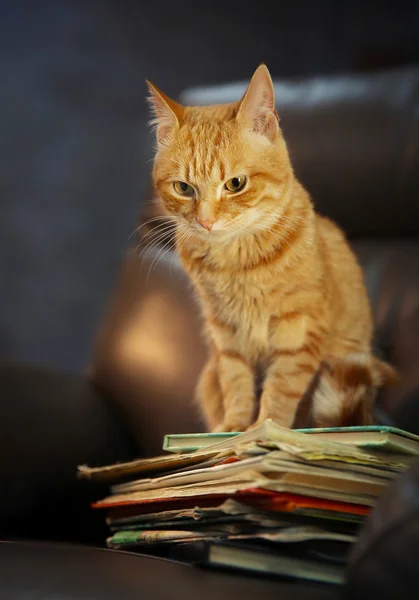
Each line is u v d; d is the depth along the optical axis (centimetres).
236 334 136
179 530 109
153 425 144
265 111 130
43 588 97
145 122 231
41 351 235
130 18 232
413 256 142
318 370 132
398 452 104
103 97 234
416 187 141
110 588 96
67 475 135
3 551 105
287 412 131
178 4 230
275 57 227
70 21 235
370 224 145
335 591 99
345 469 102
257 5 227
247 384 136
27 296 236
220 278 133
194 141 131
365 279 143
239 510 102
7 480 131
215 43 229
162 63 231
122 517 117
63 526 134
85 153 235
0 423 133
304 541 102
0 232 236
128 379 146
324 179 145
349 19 224
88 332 232
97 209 234
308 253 130
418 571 91
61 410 139
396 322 139
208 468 106
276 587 98
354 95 145
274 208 130
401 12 220
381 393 134
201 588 97
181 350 146
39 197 236
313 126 146
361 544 93
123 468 117
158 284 150
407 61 220
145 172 230
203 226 130
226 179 129
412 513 90
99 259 233
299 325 131
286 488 101
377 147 142
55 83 236
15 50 236
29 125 236
